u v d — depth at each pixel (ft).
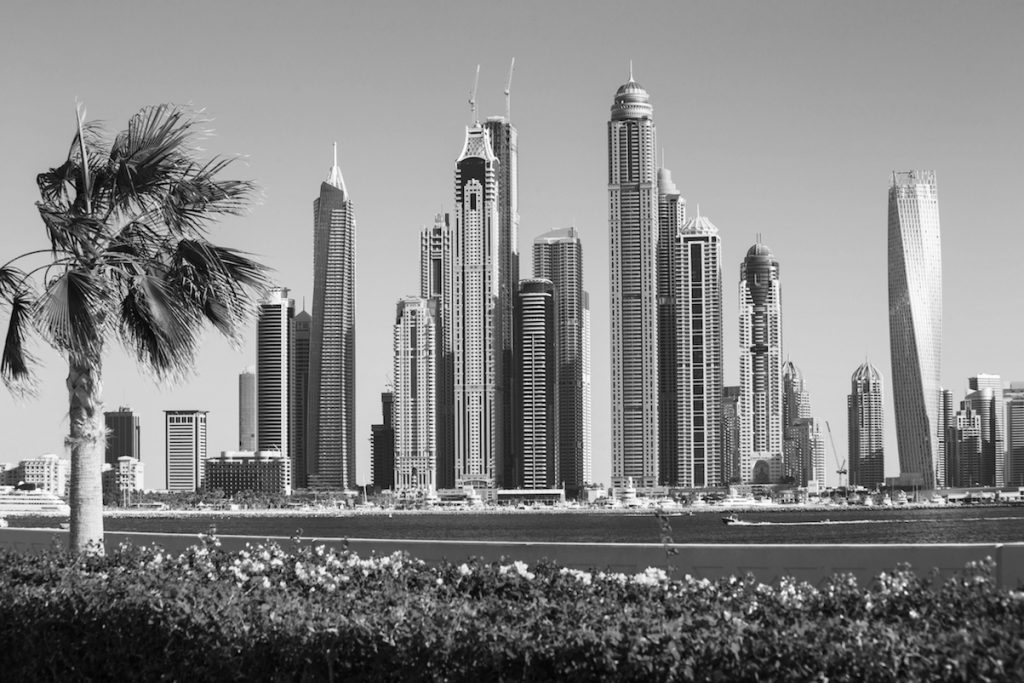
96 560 69.41
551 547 78.59
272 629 50.03
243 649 50.47
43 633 57.16
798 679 39.86
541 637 44.80
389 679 47.32
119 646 54.34
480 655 45.55
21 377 85.87
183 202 87.51
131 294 85.05
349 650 48.11
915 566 67.77
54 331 78.69
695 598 48.75
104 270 85.61
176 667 52.21
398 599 51.57
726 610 45.52
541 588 54.29
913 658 39.06
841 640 40.91
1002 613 45.14
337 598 53.42
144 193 88.22
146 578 59.06
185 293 85.76
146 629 53.72
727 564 72.49
